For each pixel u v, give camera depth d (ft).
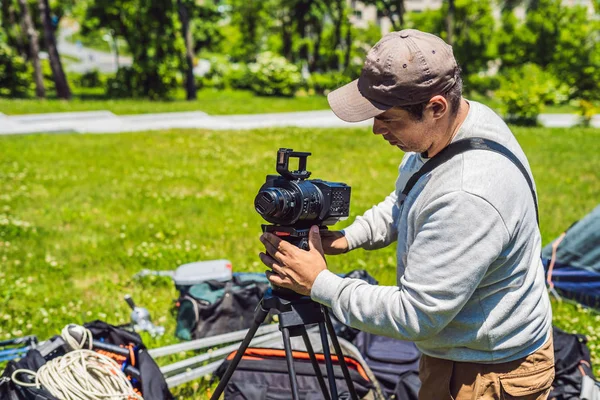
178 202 25.80
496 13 158.51
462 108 5.79
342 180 32.19
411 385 10.50
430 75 5.26
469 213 5.36
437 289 5.45
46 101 69.15
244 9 134.51
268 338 11.23
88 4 91.30
